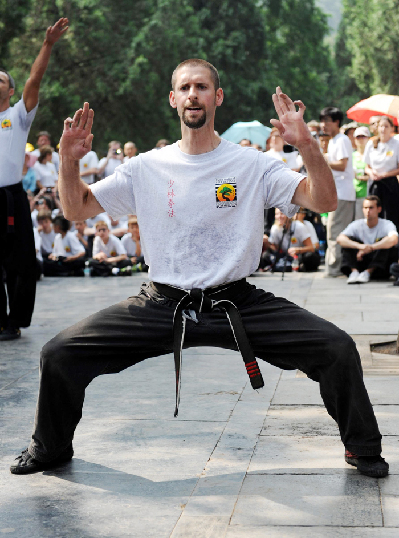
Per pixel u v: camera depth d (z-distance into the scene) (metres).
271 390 4.65
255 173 3.27
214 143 3.30
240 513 2.91
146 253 3.38
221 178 3.26
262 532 2.74
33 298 6.39
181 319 3.24
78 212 3.35
